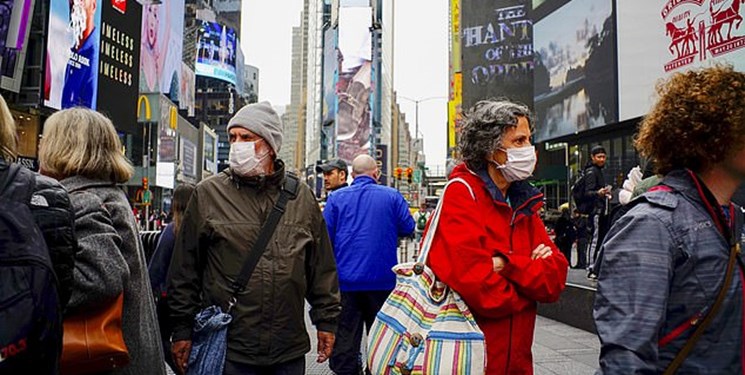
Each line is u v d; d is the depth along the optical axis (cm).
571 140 2447
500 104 316
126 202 318
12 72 2431
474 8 5134
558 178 3456
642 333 186
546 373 620
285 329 342
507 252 295
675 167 213
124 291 302
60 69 2831
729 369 187
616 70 1923
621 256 198
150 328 316
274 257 346
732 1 1357
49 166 302
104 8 3278
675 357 191
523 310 300
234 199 355
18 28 2388
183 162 6944
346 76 12950
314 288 379
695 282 191
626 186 512
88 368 267
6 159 204
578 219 1270
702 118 201
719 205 201
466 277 281
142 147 5678
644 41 1762
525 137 308
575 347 737
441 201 306
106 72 3306
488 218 301
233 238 344
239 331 334
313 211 374
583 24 2153
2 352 162
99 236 272
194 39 10169
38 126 2992
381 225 571
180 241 356
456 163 333
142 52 5488
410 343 289
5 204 180
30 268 173
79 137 302
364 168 594
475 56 5103
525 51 4953
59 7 2792
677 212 198
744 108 200
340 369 567
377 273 568
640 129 228
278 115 373
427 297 296
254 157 352
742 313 190
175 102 6881
